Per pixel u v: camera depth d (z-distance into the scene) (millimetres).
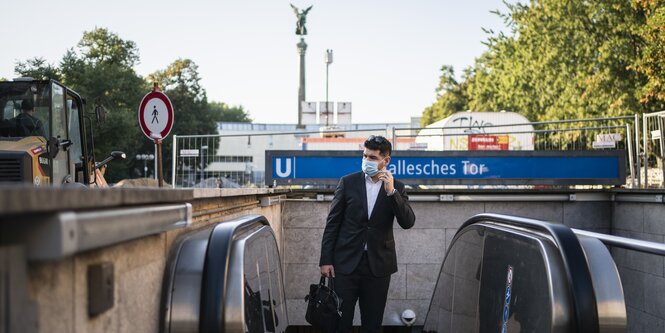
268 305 3223
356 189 5375
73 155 9445
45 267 1368
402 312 8367
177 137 12016
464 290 4523
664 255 2916
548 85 29906
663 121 9562
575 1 27281
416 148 14195
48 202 1128
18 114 8516
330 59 39031
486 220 4094
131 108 50438
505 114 19672
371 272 5301
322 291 5250
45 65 43938
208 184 11930
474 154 8609
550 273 2900
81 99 9742
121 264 1913
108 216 1471
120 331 1893
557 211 8484
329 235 5406
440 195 8414
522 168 8602
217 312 2275
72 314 1530
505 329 3557
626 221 8008
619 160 8523
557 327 2826
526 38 31250
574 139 10844
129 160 49969
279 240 8086
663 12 20875
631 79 25500
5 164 7887
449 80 71062
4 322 1098
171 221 2158
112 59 53000
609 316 2762
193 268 2379
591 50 26719
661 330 6609
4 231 1100
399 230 8453
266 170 8539
